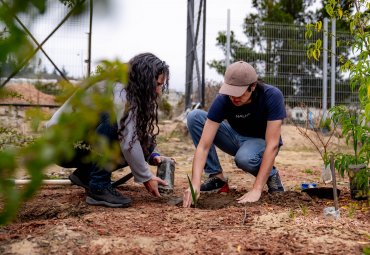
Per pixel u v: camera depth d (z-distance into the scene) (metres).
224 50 13.27
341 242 2.09
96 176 2.87
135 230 2.29
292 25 12.20
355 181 3.15
